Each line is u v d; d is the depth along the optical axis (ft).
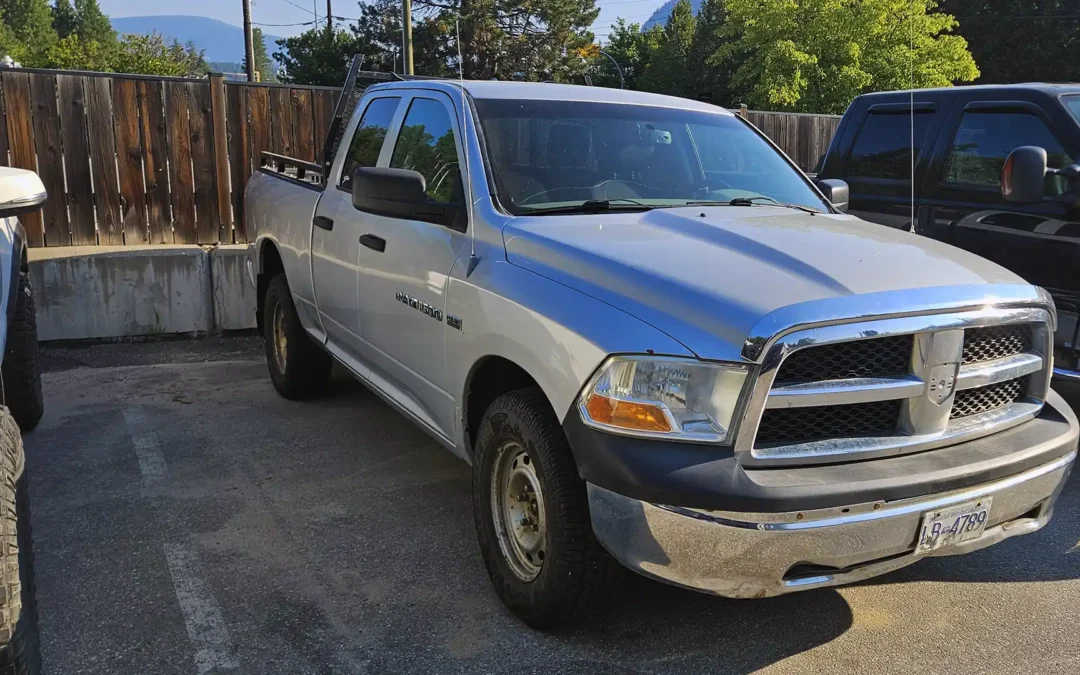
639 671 9.65
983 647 10.21
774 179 14.32
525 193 11.89
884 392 8.67
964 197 18.40
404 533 12.96
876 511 8.39
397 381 13.87
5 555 7.72
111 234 26.81
